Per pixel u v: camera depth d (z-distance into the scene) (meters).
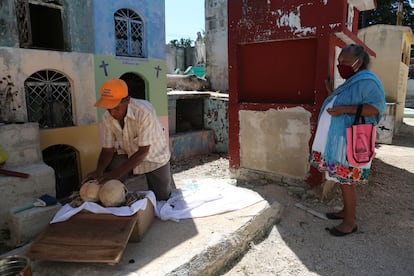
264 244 3.39
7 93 4.50
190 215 3.45
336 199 4.38
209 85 12.96
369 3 5.08
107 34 5.71
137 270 2.48
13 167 4.16
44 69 4.86
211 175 6.95
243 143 5.17
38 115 5.04
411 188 5.00
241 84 5.17
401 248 3.27
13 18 4.47
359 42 5.11
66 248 2.56
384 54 10.98
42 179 4.09
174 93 9.16
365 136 3.12
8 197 3.81
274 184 4.85
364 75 3.17
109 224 2.79
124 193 3.04
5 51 4.42
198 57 18.41
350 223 3.48
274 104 4.71
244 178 5.23
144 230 3.05
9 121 4.55
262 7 4.64
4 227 3.80
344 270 2.94
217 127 9.75
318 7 4.16
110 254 2.48
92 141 5.60
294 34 4.41
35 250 2.56
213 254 2.83
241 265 3.03
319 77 4.27
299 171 4.61
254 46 4.94
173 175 7.02
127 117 3.14
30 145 4.32
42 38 5.73
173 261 2.59
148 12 6.45
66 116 5.35
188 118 10.38
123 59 6.03
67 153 5.48
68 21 5.12
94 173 3.39
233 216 3.45
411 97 19.98
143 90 6.88
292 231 3.62
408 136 11.09
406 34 11.24
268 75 4.89
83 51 5.36
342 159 3.23
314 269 2.96
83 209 2.91
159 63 6.81
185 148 8.95
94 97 5.59
